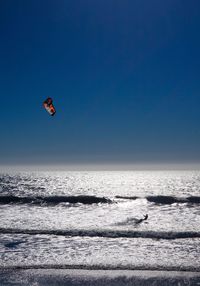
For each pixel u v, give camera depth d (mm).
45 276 14539
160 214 39938
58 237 23953
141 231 26094
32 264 16469
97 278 14289
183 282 13773
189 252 19234
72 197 57938
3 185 110312
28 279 14094
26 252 19250
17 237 23891
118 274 14883
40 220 34531
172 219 35094
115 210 45031
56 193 72375
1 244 21500
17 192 74125
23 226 29953
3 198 55219
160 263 16719
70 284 13539
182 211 43312
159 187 113062
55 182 155375
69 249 20094
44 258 17812
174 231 26266
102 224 31328
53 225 30719
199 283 13633
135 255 18531
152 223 31953
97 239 23297
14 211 43000
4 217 36812
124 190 90812
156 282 13773
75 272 15141
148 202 54875
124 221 33469
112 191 84562
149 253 19016
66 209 46125
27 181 158000
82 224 31453
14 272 15117
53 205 51031
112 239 23266
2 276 14523
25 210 44312
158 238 23594
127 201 56406
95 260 17344
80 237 23984
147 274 14867
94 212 42625
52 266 16109
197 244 21531
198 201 55281
